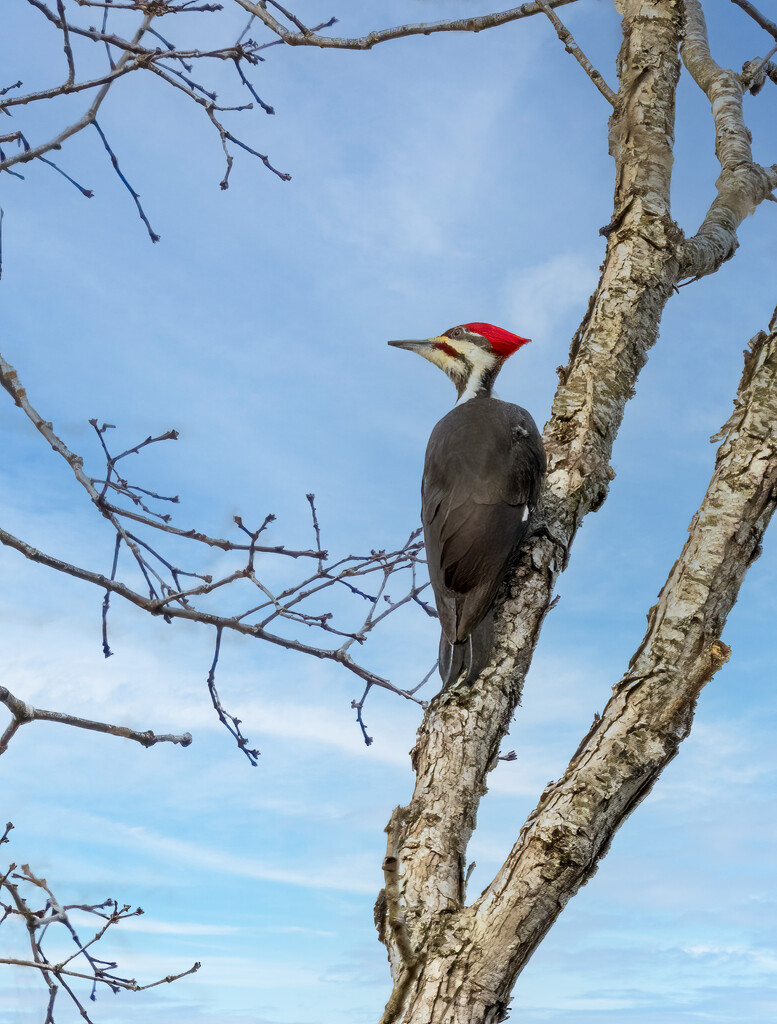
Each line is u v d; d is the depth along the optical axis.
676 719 3.00
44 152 3.62
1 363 3.73
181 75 3.93
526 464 4.54
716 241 5.44
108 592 3.80
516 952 2.90
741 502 3.13
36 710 3.60
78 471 3.68
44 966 3.49
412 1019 2.84
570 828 2.94
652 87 5.39
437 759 3.68
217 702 4.06
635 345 4.97
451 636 4.13
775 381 3.28
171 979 3.58
